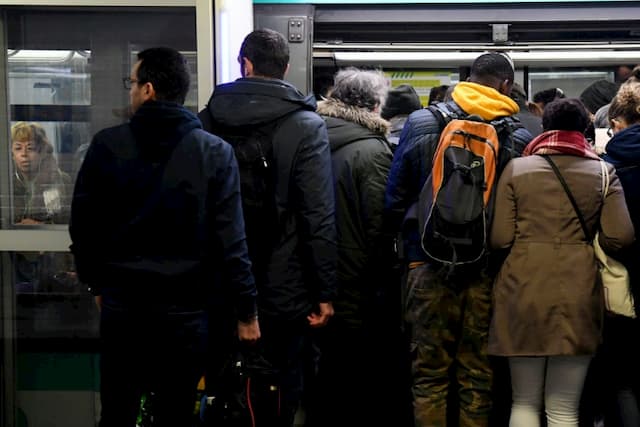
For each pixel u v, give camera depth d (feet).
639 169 12.18
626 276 11.93
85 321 13.23
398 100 15.38
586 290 11.62
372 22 17.60
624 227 11.64
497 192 11.85
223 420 10.72
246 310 10.14
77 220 9.93
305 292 11.26
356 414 14.34
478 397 12.26
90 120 13.07
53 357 13.28
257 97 11.19
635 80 12.66
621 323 12.64
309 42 17.06
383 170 12.91
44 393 13.32
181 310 9.70
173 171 9.70
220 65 12.76
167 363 9.75
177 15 12.92
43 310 13.20
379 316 13.47
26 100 13.05
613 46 17.71
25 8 12.84
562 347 11.50
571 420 12.06
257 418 10.95
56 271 13.15
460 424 12.37
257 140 11.14
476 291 12.07
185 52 12.94
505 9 17.70
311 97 11.59
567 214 11.68
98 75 13.02
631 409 12.57
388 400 14.69
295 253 11.20
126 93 13.03
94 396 13.34
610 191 11.73
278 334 11.30
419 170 12.24
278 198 11.09
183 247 9.77
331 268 11.09
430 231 11.76
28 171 13.05
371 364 14.03
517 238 11.80
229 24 13.03
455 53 17.70
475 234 11.67
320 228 10.99
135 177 9.69
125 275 9.68
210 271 10.02
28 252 13.11
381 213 12.86
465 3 17.66
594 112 17.51
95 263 10.04
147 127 9.73
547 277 11.61
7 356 13.23
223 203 9.87
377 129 13.12
